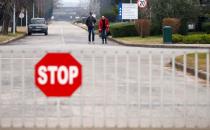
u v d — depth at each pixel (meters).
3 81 26.67
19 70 31.58
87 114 18.19
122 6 84.81
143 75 29.33
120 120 17.09
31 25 102.31
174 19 74.56
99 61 37.75
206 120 17.06
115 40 74.50
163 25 75.06
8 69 32.12
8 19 95.12
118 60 38.53
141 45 61.50
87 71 31.36
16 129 15.56
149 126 16.14
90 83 25.98
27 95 22.22
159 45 59.22
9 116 17.75
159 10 79.06
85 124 16.41
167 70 33.88
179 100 21.05
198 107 19.09
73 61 16.58
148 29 76.94
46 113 17.72
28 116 17.81
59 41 75.06
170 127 16.02
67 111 18.75
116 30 81.44
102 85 25.27
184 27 77.31
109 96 21.88
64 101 20.77
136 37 78.06
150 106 18.20
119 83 26.30
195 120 17.06
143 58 35.22
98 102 20.47
